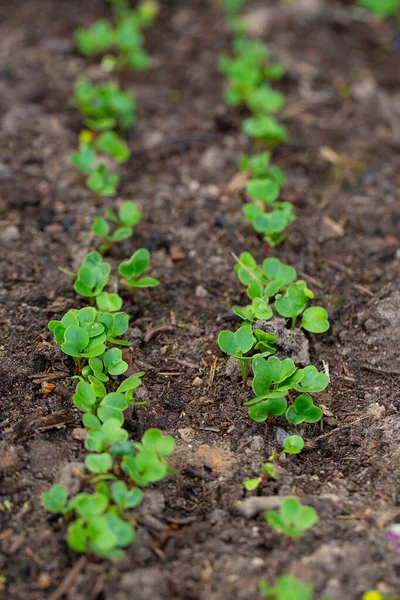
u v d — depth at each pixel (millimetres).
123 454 832
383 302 957
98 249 1017
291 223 1062
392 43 1361
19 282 986
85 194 1074
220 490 859
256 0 1431
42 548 821
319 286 1000
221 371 932
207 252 1027
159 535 831
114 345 942
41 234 1031
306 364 931
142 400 909
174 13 1388
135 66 1215
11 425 883
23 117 1149
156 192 1086
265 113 1196
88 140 1128
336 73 1274
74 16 1335
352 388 929
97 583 806
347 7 1440
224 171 1120
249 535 831
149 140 1147
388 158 1153
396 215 1077
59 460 864
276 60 1278
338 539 824
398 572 808
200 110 1196
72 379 914
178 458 875
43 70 1227
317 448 890
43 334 942
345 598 796
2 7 1344
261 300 922
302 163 1140
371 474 869
